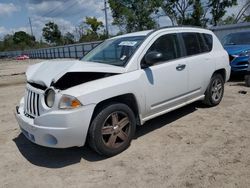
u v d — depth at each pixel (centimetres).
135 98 444
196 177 356
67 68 409
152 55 450
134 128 448
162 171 376
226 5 3441
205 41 609
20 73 1988
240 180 344
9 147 492
